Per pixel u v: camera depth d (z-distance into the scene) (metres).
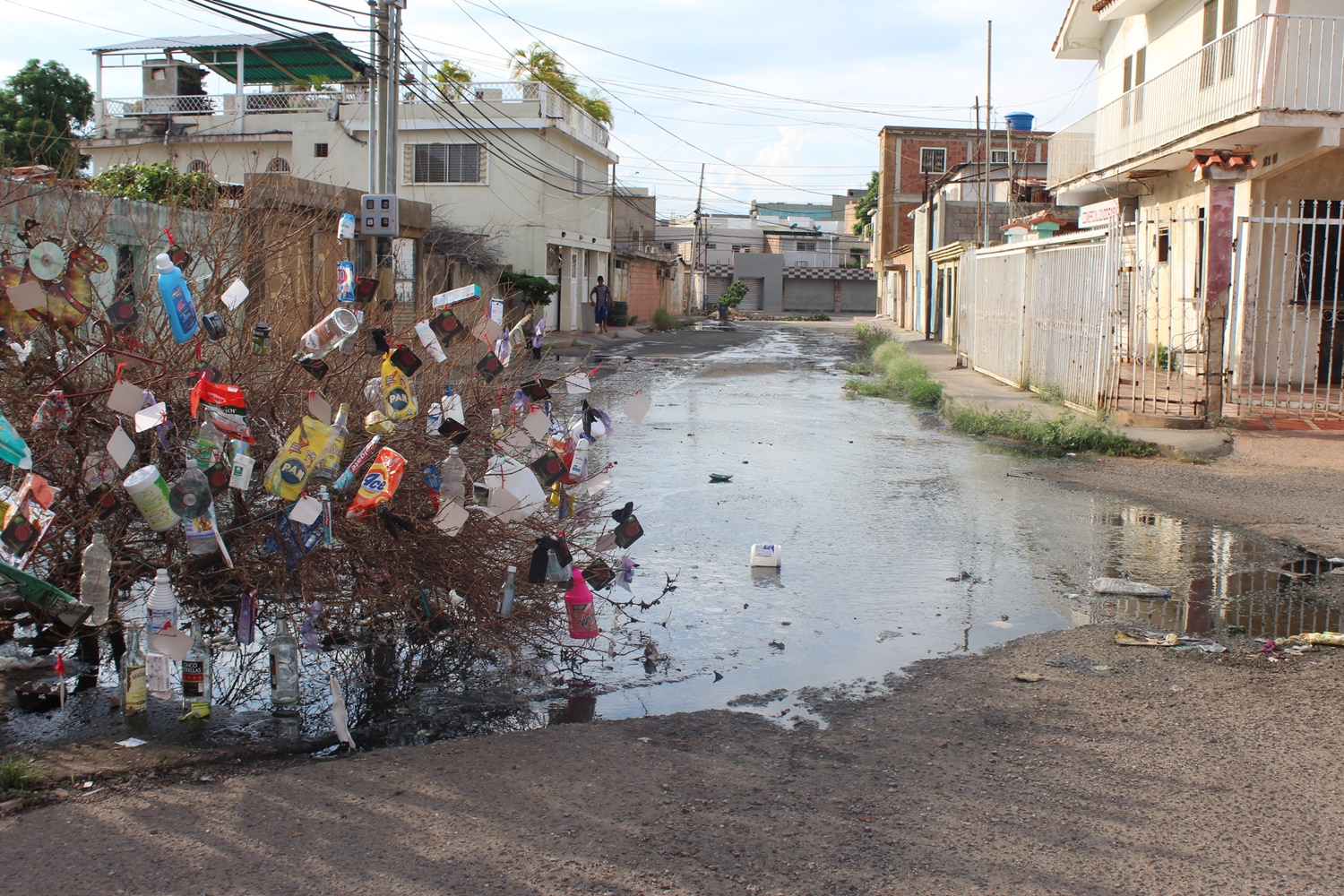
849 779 3.41
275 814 3.14
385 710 4.05
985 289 19.06
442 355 4.05
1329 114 12.84
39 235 4.24
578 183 33.19
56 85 25.64
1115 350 11.91
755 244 75.81
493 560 4.52
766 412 13.88
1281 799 3.25
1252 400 12.18
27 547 3.56
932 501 8.16
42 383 4.15
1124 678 4.35
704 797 3.27
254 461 3.88
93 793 3.27
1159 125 16.41
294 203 4.87
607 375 19.06
